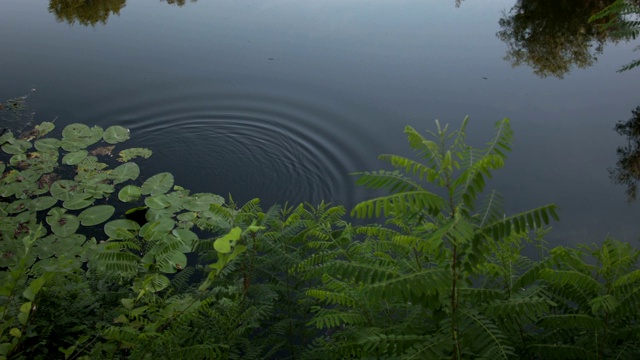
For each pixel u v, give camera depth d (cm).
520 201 615
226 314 320
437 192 632
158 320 251
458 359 206
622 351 236
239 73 937
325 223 387
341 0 1195
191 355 265
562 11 1073
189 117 843
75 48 1014
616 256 249
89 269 401
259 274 369
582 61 932
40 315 316
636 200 611
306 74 930
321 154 760
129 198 641
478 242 199
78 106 854
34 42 1026
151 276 283
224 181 716
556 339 251
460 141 217
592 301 226
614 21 523
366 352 237
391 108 831
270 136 800
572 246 545
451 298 223
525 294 235
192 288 386
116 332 245
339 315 265
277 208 448
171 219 608
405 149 750
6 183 653
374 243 319
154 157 756
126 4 1189
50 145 739
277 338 340
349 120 816
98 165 704
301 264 335
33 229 574
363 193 679
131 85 908
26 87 889
